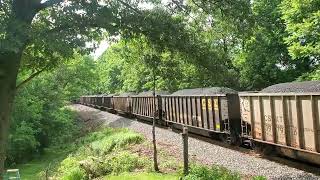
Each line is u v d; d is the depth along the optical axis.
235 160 16.77
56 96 39.28
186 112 26.75
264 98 17.19
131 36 11.52
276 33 34.56
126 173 16.05
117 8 11.04
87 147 27.27
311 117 14.00
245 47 35.97
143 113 38.00
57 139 38.47
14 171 15.23
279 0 34.22
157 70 15.59
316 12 24.56
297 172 14.01
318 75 26.78
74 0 10.57
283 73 35.19
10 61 10.54
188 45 11.59
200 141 23.11
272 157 17.36
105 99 60.91
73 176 17.27
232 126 20.59
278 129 16.23
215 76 12.54
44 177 21.25
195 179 12.94
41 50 11.09
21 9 10.80
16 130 29.89
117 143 24.27
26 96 32.56
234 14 11.72
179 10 11.87
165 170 15.86
